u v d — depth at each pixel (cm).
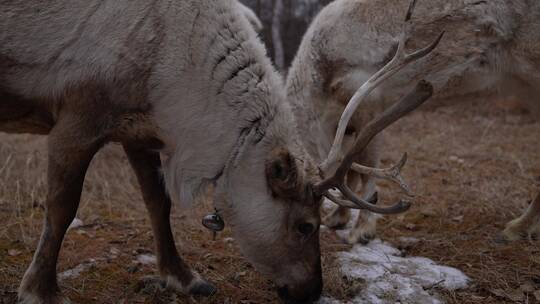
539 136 803
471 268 424
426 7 445
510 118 891
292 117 335
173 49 310
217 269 411
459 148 755
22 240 435
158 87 310
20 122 341
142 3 309
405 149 753
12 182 553
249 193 321
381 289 384
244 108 318
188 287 371
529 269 423
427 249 457
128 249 432
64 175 316
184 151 323
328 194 322
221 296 373
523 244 464
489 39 445
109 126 313
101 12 307
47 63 310
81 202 533
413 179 628
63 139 312
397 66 335
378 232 491
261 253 329
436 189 598
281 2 821
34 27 310
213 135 318
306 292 333
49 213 322
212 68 315
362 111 455
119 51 304
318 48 470
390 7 452
